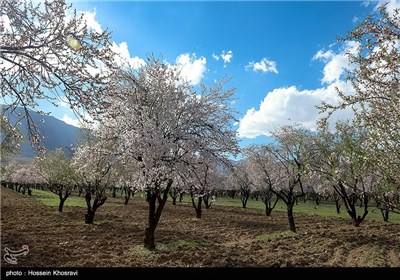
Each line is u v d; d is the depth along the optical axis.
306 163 12.23
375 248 16.91
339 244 18.44
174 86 16.59
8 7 8.63
